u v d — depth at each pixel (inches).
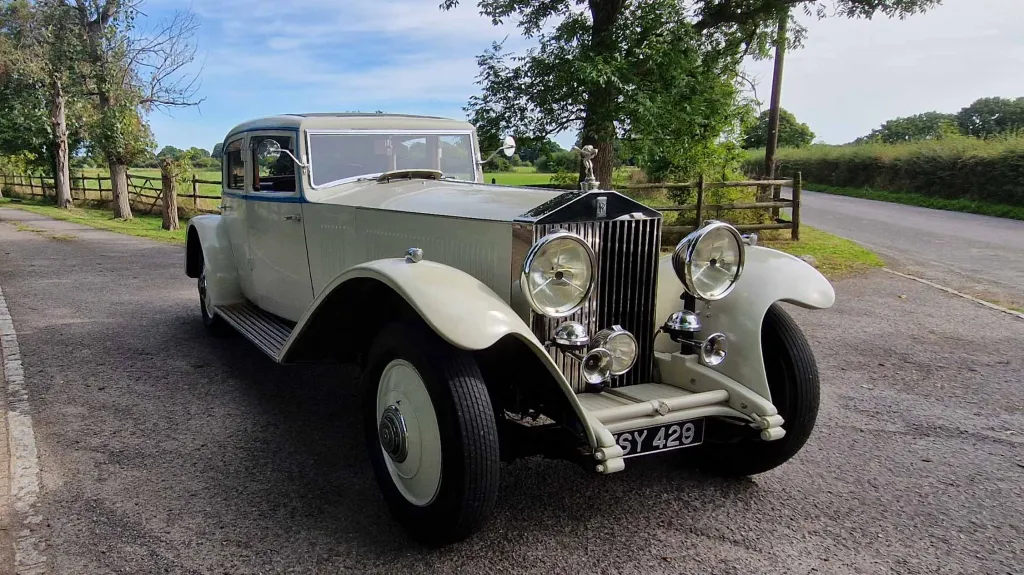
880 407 176.4
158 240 526.0
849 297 314.2
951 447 151.9
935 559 107.8
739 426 128.6
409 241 138.8
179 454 142.2
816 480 135.3
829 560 106.9
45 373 194.4
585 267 110.4
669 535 113.7
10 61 792.3
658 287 135.5
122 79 755.4
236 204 211.5
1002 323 266.4
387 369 115.8
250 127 193.6
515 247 113.8
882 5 421.7
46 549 106.0
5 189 1189.7
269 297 198.8
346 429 157.5
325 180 173.2
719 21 424.2
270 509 120.0
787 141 2097.7
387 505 118.8
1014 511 123.6
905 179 987.3
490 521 117.4
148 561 103.4
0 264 397.1
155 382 188.4
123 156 729.6
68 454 141.3
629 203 120.6
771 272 131.6
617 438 110.9
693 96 399.9
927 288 335.6
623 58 372.2
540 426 115.3
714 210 498.6
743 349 125.3
